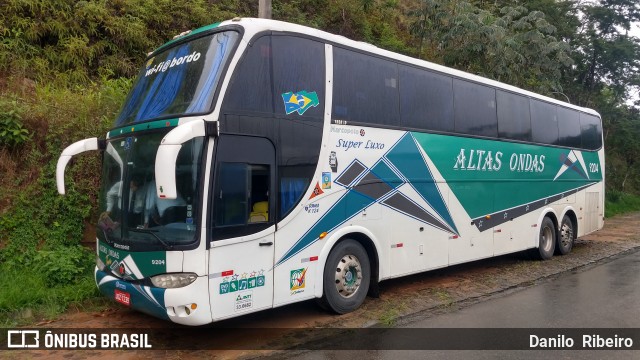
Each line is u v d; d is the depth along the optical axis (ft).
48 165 26.63
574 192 41.11
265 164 19.11
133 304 18.28
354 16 58.65
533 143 35.83
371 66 23.91
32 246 25.00
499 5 66.18
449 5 50.85
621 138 82.99
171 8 43.34
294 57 20.63
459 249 28.81
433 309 24.04
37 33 35.12
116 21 38.86
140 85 22.03
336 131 21.86
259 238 18.66
